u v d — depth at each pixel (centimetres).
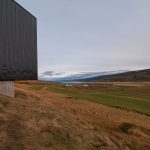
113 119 2689
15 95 2684
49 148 1251
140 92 8656
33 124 1443
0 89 2108
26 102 1900
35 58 2964
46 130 1427
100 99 4916
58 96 4194
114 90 9831
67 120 1803
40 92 4744
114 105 4106
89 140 1564
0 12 2012
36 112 1680
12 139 1212
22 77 2508
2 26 2047
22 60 2511
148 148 1975
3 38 2064
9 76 2181
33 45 2886
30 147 1197
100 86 12600
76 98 4272
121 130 2308
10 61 2206
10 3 2219
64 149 1303
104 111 3138
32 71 2836
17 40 2378
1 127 1282
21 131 1312
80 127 1767
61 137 1415
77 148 1373
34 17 2930
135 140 2081
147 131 2480
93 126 2067
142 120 3039
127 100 5066
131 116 3164
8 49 2164
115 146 1703
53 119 1664
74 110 2794
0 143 1147
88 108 3136
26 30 2650
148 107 4225
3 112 1461
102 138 1728
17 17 2391
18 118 1451
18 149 1150
